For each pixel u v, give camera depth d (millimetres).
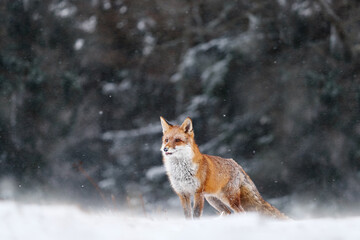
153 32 25250
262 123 21578
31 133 21547
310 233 3406
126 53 25547
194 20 25234
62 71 23062
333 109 20797
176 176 6875
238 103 22266
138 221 4660
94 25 24812
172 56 25281
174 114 25219
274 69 22172
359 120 20766
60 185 22047
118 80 25812
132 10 24828
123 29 25156
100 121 24781
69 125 22797
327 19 21297
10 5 22484
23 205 4738
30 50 22484
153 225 4332
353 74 21328
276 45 22547
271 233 3406
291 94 21344
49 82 22250
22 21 22688
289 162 20734
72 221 3729
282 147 20938
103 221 4219
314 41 22188
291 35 21984
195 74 22922
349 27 21438
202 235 3436
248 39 22125
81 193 22391
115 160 23734
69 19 24391
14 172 20812
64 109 22797
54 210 4562
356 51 21203
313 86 21062
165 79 25438
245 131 21469
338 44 21156
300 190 20359
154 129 24016
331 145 20719
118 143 23797
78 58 24766
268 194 20594
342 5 21828
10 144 20938
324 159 20641
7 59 21266
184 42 24531
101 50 25172
